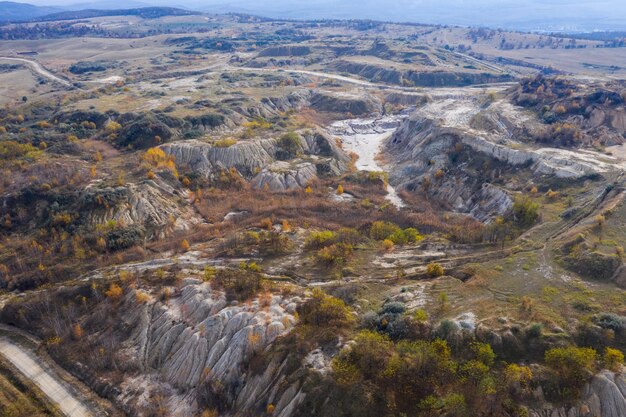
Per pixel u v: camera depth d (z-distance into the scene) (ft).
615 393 116.26
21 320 191.62
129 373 164.45
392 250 212.43
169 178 297.74
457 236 216.74
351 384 128.57
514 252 189.78
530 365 127.85
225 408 143.74
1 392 157.48
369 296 171.73
